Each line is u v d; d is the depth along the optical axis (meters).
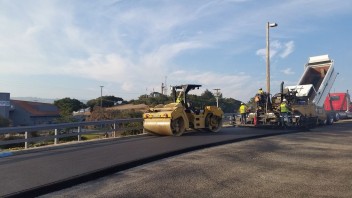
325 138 14.88
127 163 9.09
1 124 45.53
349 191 6.65
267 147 12.05
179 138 15.15
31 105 70.94
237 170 8.48
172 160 9.96
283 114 20.61
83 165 9.12
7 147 18.50
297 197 6.32
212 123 18.31
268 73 24.64
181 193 6.68
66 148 13.02
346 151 11.13
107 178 8.09
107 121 16.58
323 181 7.39
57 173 8.24
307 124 22.17
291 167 8.76
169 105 16.94
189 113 17.39
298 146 12.30
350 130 19.64
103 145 13.45
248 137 14.70
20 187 7.04
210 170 8.52
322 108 24.61
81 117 50.09
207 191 6.78
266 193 6.59
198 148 11.91
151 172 8.50
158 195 6.58
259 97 21.62
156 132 16.80
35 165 9.39
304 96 23.83
